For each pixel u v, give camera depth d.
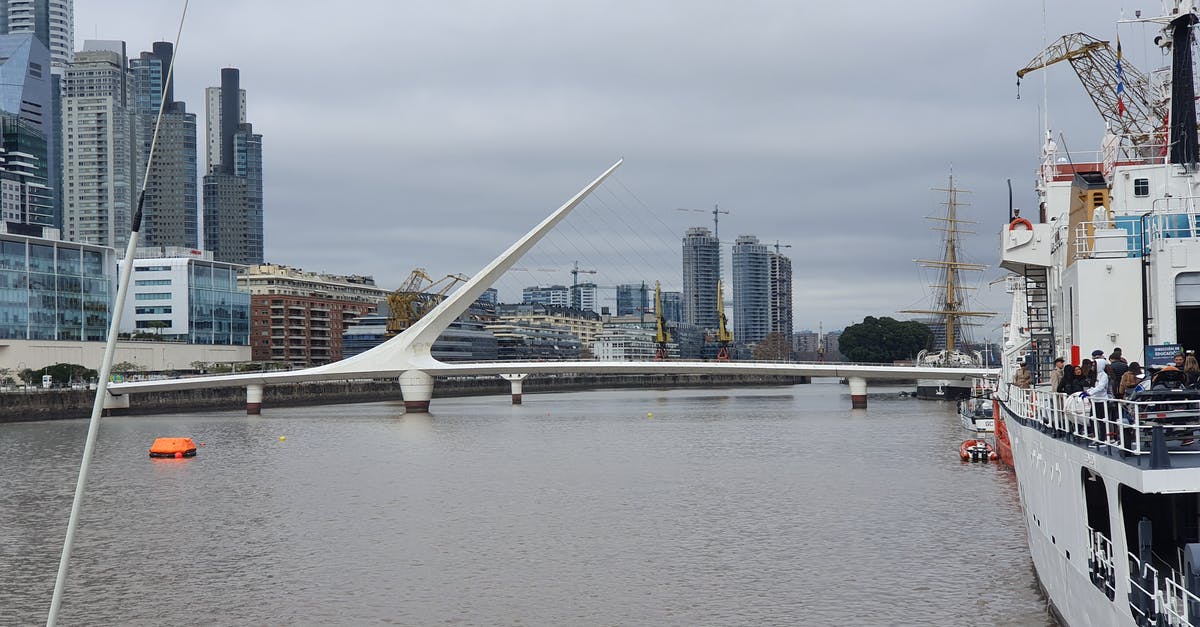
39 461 73.94
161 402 136.12
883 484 54.28
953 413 108.88
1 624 31.39
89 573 37.41
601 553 38.81
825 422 98.38
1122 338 24.58
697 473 60.56
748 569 35.81
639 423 101.50
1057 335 34.78
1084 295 24.80
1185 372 20.33
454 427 99.88
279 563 38.31
